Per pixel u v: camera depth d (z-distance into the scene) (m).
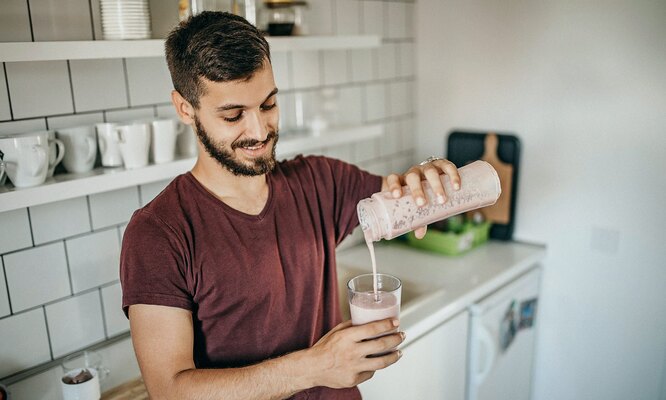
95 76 1.46
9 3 1.29
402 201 1.03
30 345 1.42
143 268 0.94
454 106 2.39
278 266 1.08
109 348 1.53
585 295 2.18
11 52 1.08
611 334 2.14
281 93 1.93
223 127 0.97
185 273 0.99
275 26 1.66
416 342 1.65
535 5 2.09
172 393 0.91
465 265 2.07
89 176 1.29
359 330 0.91
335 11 2.07
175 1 1.52
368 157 2.33
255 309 1.06
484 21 2.23
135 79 1.54
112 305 1.58
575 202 2.14
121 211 1.56
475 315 1.87
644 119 1.93
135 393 1.32
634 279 2.05
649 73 1.89
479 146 2.31
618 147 2.00
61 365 1.44
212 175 1.05
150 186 1.62
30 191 1.16
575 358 2.26
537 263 2.24
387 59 2.34
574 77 2.05
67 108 1.42
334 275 1.24
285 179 1.17
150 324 0.94
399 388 1.63
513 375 2.17
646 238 2.00
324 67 2.07
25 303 1.40
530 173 2.23
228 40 0.93
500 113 2.26
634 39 1.90
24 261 1.38
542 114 2.15
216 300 1.03
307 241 1.15
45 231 1.41
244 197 1.08
